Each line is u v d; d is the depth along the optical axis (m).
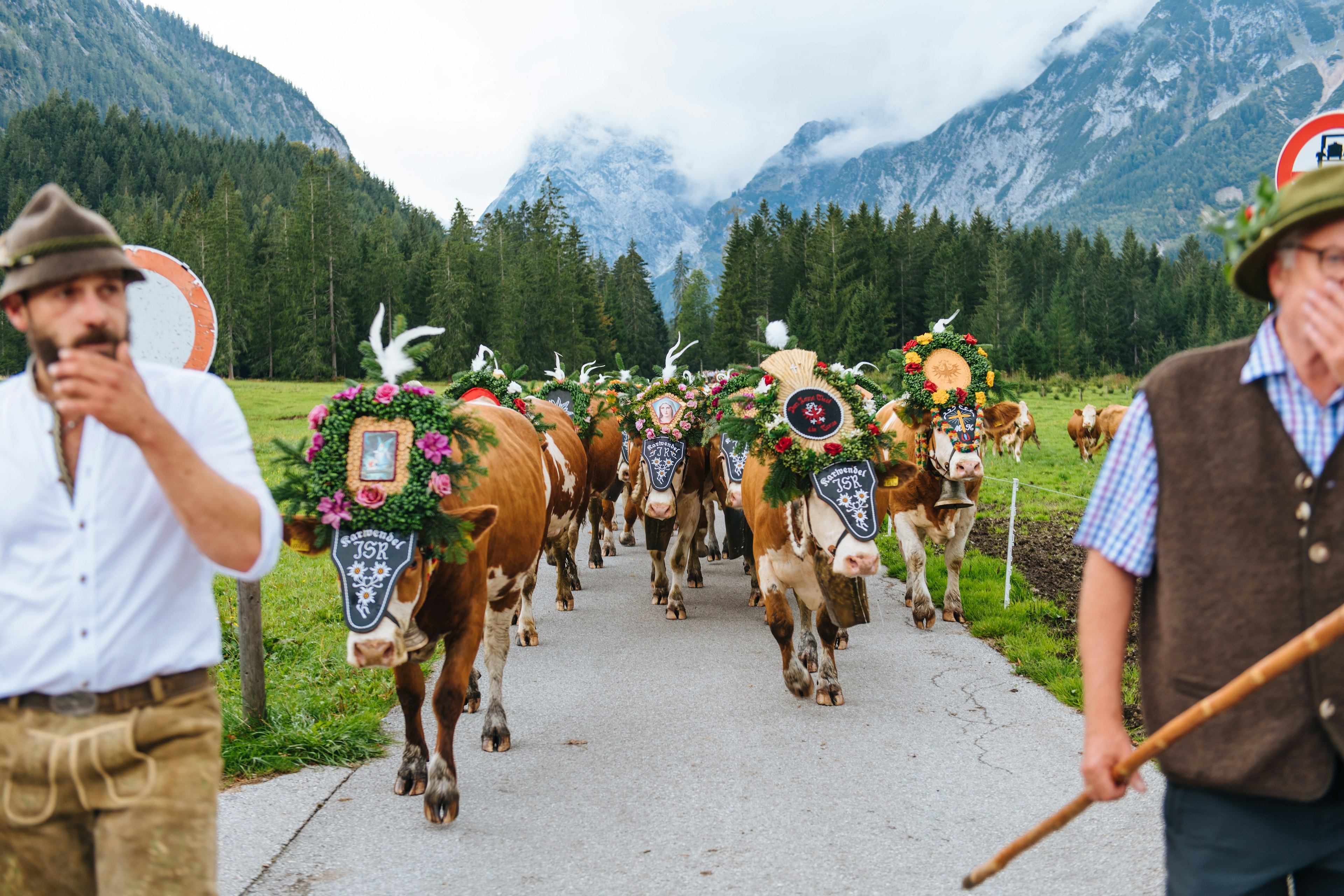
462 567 4.96
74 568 2.21
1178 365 2.26
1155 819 4.77
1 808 2.26
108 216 122.56
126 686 2.24
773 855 4.48
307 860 4.44
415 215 163.25
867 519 6.12
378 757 5.85
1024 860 4.36
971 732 6.15
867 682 7.26
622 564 12.92
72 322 2.10
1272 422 2.11
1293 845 2.06
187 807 2.27
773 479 6.36
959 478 8.48
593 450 11.55
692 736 6.16
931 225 132.38
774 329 6.83
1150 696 2.27
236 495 2.13
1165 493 2.21
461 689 5.00
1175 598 2.18
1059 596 9.85
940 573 11.16
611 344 116.62
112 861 2.23
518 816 4.96
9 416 2.24
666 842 4.63
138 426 1.96
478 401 7.64
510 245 110.75
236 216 92.00
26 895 2.34
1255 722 2.06
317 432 4.63
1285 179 5.09
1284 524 2.08
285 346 89.81
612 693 7.12
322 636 8.73
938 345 8.91
